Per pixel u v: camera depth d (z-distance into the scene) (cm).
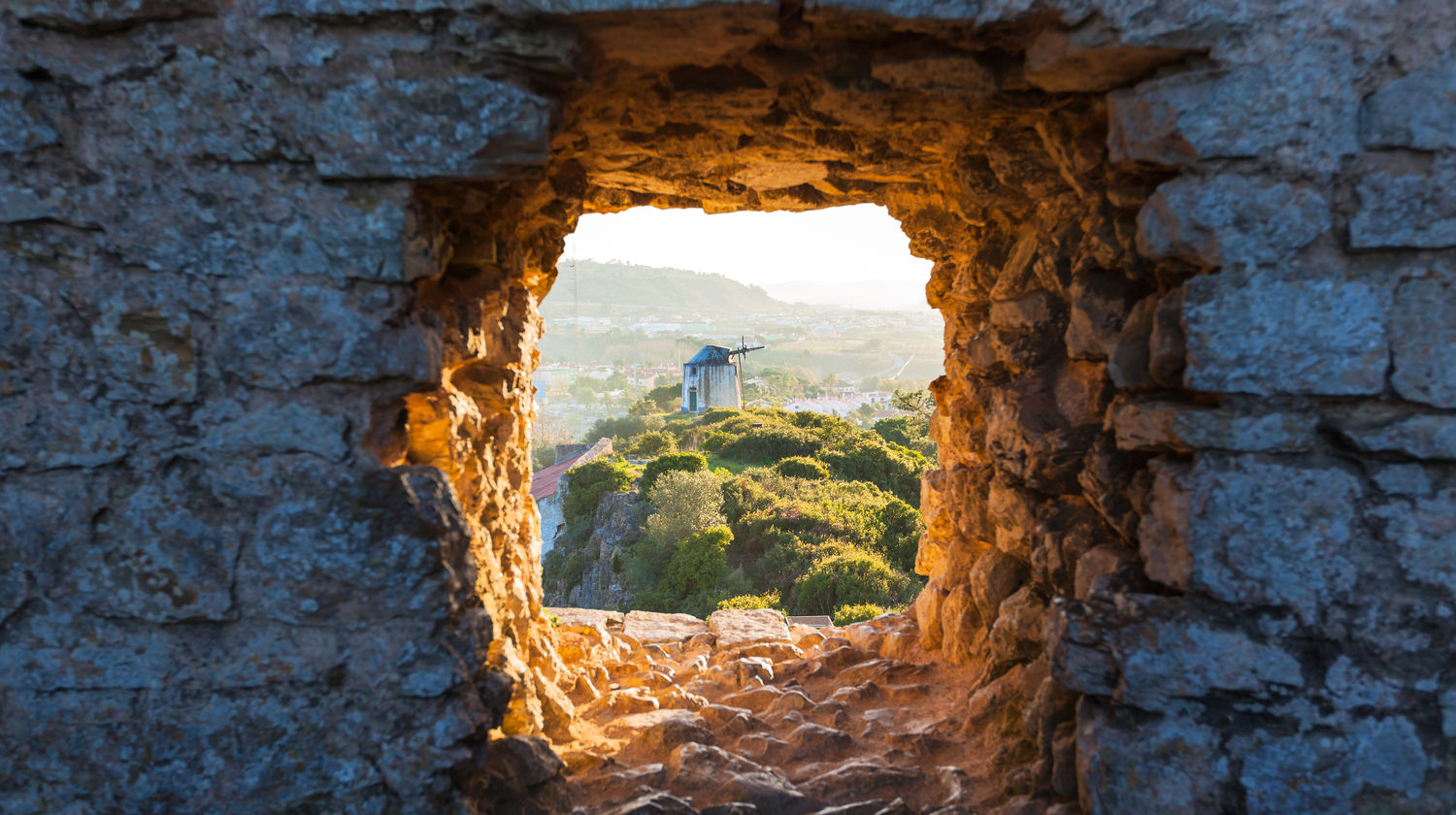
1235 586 244
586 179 398
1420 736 237
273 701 241
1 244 231
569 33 232
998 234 396
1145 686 253
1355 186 232
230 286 235
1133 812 254
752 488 2183
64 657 239
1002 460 376
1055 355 366
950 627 461
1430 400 231
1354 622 238
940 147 361
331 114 231
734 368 5953
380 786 243
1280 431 238
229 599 238
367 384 242
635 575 1772
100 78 229
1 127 228
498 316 346
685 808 315
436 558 244
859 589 1366
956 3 233
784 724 403
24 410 234
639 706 422
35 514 236
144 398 235
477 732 254
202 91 230
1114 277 315
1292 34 229
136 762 240
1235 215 237
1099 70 246
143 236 233
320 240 235
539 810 300
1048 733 308
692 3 221
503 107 231
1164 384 268
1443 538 234
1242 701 247
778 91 310
